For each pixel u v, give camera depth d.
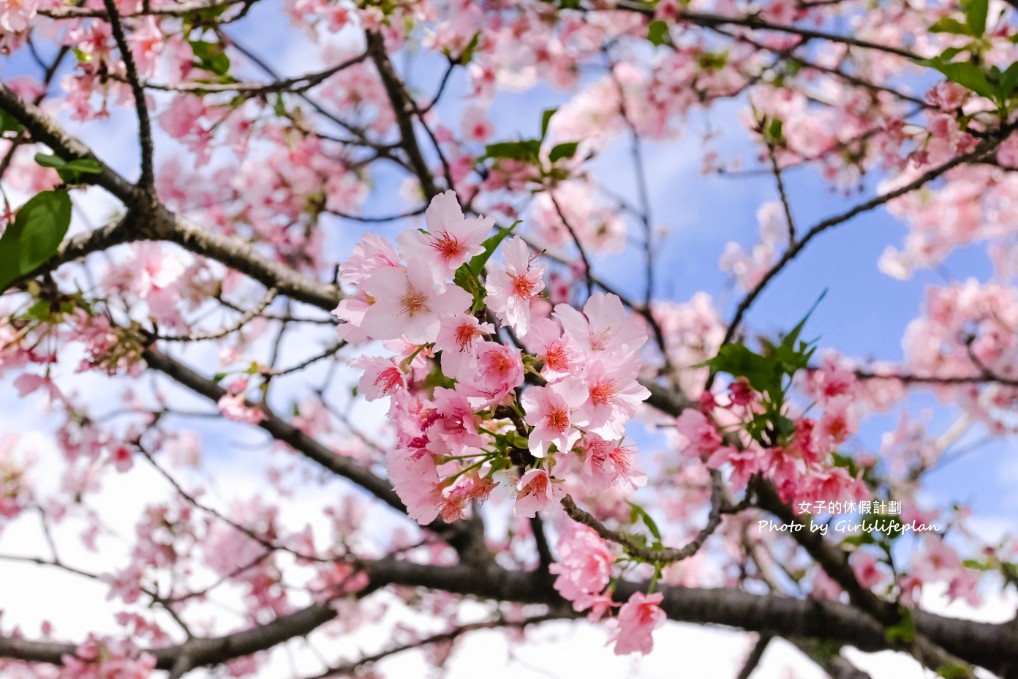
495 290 1.65
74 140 2.91
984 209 7.04
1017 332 6.98
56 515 6.29
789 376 2.72
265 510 5.91
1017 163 4.04
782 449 2.67
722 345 2.72
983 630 4.37
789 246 3.26
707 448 2.82
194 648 4.85
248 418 3.86
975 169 6.18
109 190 3.03
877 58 5.88
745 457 2.69
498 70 5.22
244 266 3.56
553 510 1.79
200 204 5.15
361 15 3.53
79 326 3.41
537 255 1.88
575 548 2.64
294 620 4.97
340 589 4.95
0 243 2.31
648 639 2.58
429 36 4.34
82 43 3.14
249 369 3.37
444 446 1.76
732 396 2.74
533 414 1.63
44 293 3.22
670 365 4.89
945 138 3.46
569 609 4.57
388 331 1.60
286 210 5.01
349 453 6.58
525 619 5.21
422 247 1.62
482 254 1.68
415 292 1.61
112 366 3.44
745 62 5.89
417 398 1.86
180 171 5.14
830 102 5.48
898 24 5.87
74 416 4.81
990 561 4.59
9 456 5.54
